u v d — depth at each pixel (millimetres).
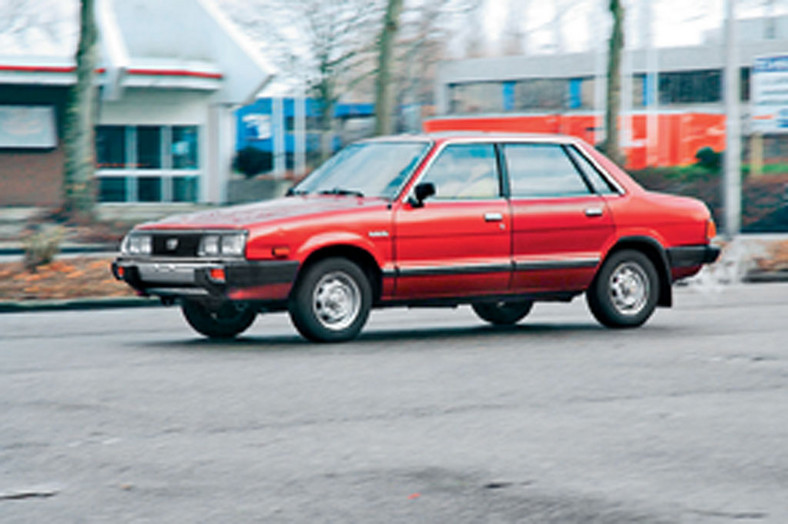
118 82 38500
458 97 58906
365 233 11203
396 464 6438
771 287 19359
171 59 40562
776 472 6309
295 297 11117
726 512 5523
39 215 32156
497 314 13648
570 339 12016
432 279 11547
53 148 41719
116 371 9758
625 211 12641
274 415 7812
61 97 41656
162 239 11242
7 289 17188
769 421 7680
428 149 11781
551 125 50906
